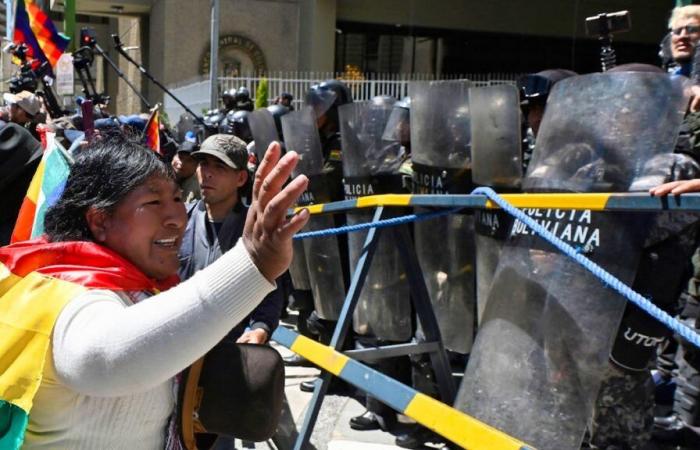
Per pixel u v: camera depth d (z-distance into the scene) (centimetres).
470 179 366
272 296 327
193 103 1634
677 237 277
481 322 278
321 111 512
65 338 129
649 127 249
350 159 445
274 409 151
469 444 251
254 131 600
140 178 148
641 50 2064
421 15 2056
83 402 135
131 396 139
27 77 832
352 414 453
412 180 409
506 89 318
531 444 246
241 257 129
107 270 140
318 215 465
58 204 152
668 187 219
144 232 148
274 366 152
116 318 126
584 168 259
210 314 124
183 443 150
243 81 1571
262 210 129
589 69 2123
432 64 2117
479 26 2081
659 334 282
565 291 248
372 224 336
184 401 148
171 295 127
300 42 2059
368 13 2047
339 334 352
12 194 352
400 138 434
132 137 162
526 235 263
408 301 409
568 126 267
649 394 307
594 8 2022
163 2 2012
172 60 2000
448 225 362
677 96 247
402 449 400
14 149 345
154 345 122
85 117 579
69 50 1493
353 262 430
